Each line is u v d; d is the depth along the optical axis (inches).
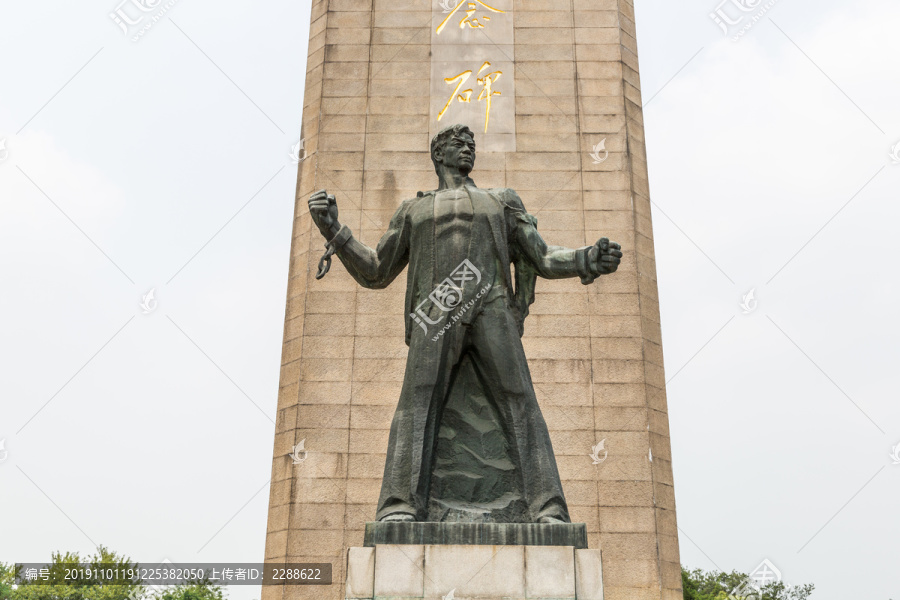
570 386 679.1
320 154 751.1
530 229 354.6
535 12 802.2
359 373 682.8
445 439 325.4
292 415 675.4
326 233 359.3
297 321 704.4
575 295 706.8
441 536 291.1
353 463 656.4
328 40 793.6
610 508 640.4
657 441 669.3
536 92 771.4
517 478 316.5
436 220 343.6
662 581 621.0
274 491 661.9
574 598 276.7
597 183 741.3
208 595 1030.4
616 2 812.6
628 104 775.7
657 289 729.0
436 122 760.3
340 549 632.4
